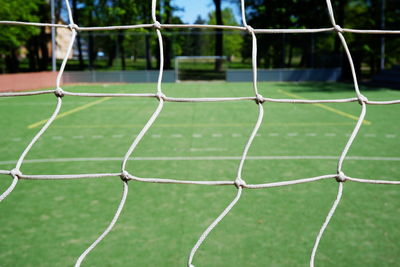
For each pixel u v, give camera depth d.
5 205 3.95
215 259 2.86
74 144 7.01
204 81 25.52
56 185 4.57
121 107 12.65
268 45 23.89
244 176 4.97
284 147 6.65
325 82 23.67
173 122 9.54
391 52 24.17
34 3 21.91
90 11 29.66
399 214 3.66
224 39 29.47
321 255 2.90
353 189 4.38
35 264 2.79
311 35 23.69
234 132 8.12
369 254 2.91
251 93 16.98
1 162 5.74
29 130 8.43
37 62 30.94
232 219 3.57
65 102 14.25
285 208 3.83
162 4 28.30
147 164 5.59
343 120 9.65
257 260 2.84
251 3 29.19
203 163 5.62
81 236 3.23
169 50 24.28
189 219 3.58
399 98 14.30
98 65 23.47
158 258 2.87
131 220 3.56
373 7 22.97
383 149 6.48
